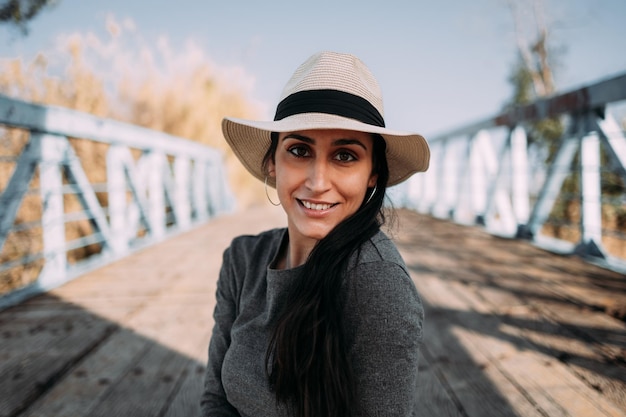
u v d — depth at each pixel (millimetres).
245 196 11805
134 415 1502
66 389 1675
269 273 864
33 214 5020
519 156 4297
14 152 5301
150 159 5043
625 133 2867
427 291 2742
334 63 819
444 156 6648
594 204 3338
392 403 713
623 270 2930
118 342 2107
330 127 730
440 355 1849
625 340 1910
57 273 3184
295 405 794
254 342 875
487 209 5012
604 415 1395
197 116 10102
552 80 11141
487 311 2340
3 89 6098
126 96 9070
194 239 5184
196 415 1494
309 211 814
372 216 813
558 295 2539
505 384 1601
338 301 747
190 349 2021
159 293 2912
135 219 4574
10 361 1913
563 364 1727
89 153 6156
